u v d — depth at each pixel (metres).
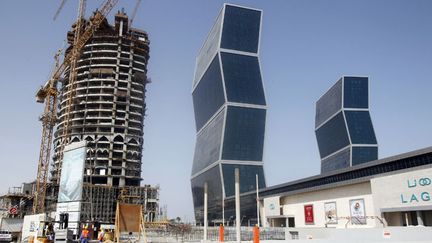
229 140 196.38
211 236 73.31
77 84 177.62
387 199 66.44
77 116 173.25
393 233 32.25
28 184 161.12
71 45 181.62
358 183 76.12
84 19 176.12
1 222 83.25
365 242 26.20
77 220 56.44
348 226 77.62
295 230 73.62
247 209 150.50
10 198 154.50
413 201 61.53
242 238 67.88
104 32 189.12
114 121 172.12
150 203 173.12
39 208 139.88
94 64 181.25
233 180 191.50
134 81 185.12
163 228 101.19
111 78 178.88
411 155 62.66
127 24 193.50
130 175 169.50
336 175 82.81
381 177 68.50
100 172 164.50
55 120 149.12
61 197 61.66
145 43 193.50
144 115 188.12
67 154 63.00
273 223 110.44
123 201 162.50
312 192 93.38
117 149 169.75
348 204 78.62
